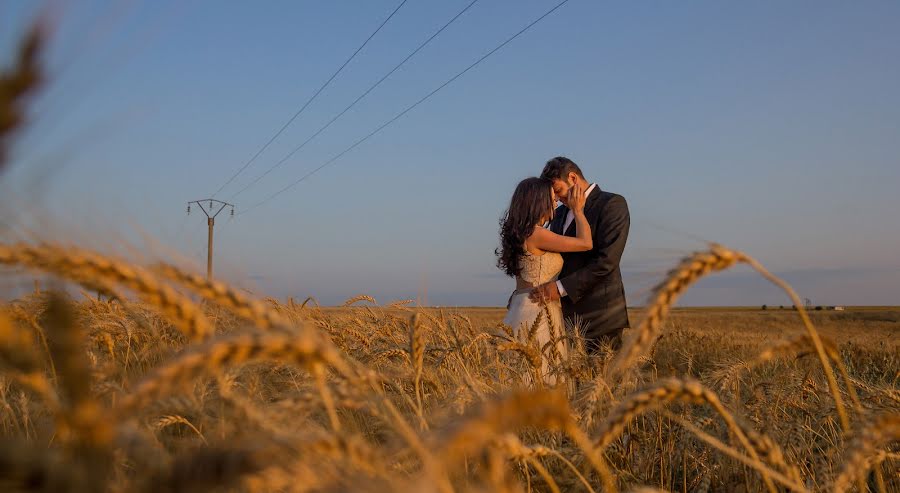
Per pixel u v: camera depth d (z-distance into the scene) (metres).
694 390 1.54
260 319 1.20
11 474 0.56
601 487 2.37
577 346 4.17
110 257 1.06
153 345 3.16
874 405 2.62
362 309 5.48
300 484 0.83
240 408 1.36
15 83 0.54
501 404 0.89
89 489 0.61
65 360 0.67
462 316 4.65
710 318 26.66
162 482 0.72
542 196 6.47
